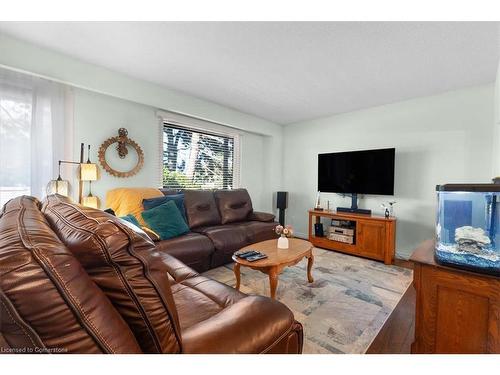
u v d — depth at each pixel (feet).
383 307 6.43
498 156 7.64
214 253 8.74
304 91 10.10
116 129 9.45
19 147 7.20
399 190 11.10
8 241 1.80
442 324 3.76
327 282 8.00
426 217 10.39
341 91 10.02
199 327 2.78
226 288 4.45
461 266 3.50
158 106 9.81
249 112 13.20
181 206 9.62
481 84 9.09
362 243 10.64
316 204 14.20
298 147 15.21
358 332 5.37
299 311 6.21
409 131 10.85
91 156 8.79
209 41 6.61
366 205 12.17
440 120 10.05
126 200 8.64
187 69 8.34
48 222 2.83
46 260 1.68
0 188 6.96
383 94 10.28
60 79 7.41
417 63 7.54
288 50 6.97
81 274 1.84
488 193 3.28
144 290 2.11
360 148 12.45
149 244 2.29
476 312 3.49
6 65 6.50
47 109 7.66
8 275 1.52
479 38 6.14
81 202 7.91
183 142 12.08
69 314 1.70
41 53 7.05
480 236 3.35
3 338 1.74
